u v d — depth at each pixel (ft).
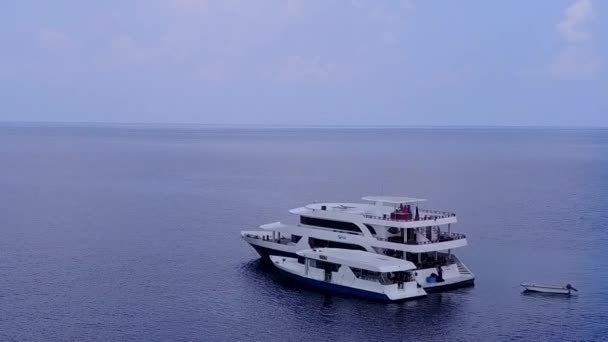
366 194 641.40
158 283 313.94
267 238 368.68
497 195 641.81
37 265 342.23
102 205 554.05
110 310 272.92
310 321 265.54
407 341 245.86
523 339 248.32
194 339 243.40
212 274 333.01
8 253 368.27
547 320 268.41
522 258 371.97
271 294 300.40
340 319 268.41
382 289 290.35
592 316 273.13
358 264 297.53
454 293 303.48
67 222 467.93
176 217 497.05
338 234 335.88
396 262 299.38
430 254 334.24
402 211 333.42
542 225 474.90
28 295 290.15
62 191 644.69
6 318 260.42
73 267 339.57
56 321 258.37
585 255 379.55
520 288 312.29
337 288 303.27
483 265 355.36
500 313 276.82
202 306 281.54
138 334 246.88
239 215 510.17
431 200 605.31
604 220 495.41
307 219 353.92
